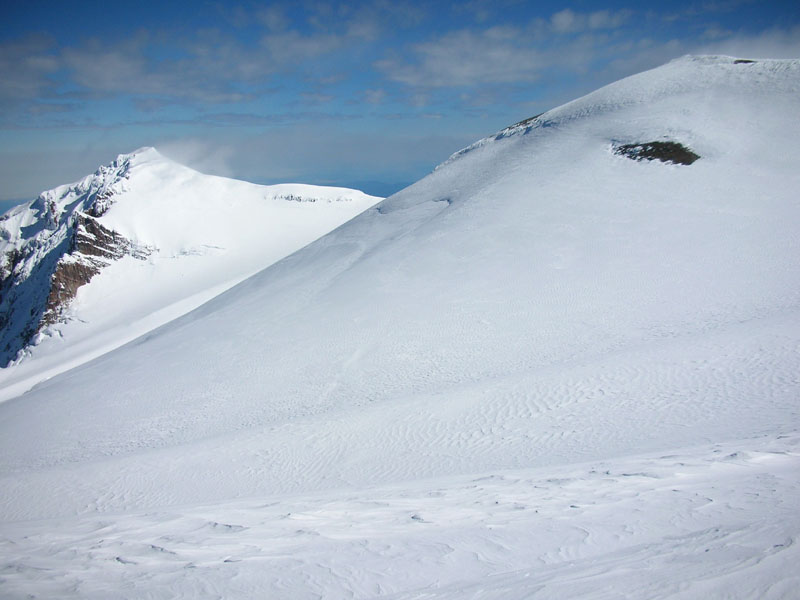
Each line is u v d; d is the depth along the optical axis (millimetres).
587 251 33969
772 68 48219
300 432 18062
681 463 7695
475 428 15453
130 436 24875
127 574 4906
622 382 16656
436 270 37125
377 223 53062
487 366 24281
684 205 35812
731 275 27625
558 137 50406
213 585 4516
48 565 5309
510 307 30172
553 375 18859
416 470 13195
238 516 7402
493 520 5805
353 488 11070
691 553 3941
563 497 6539
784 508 4836
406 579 4363
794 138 39625
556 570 4043
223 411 25844
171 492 14609
